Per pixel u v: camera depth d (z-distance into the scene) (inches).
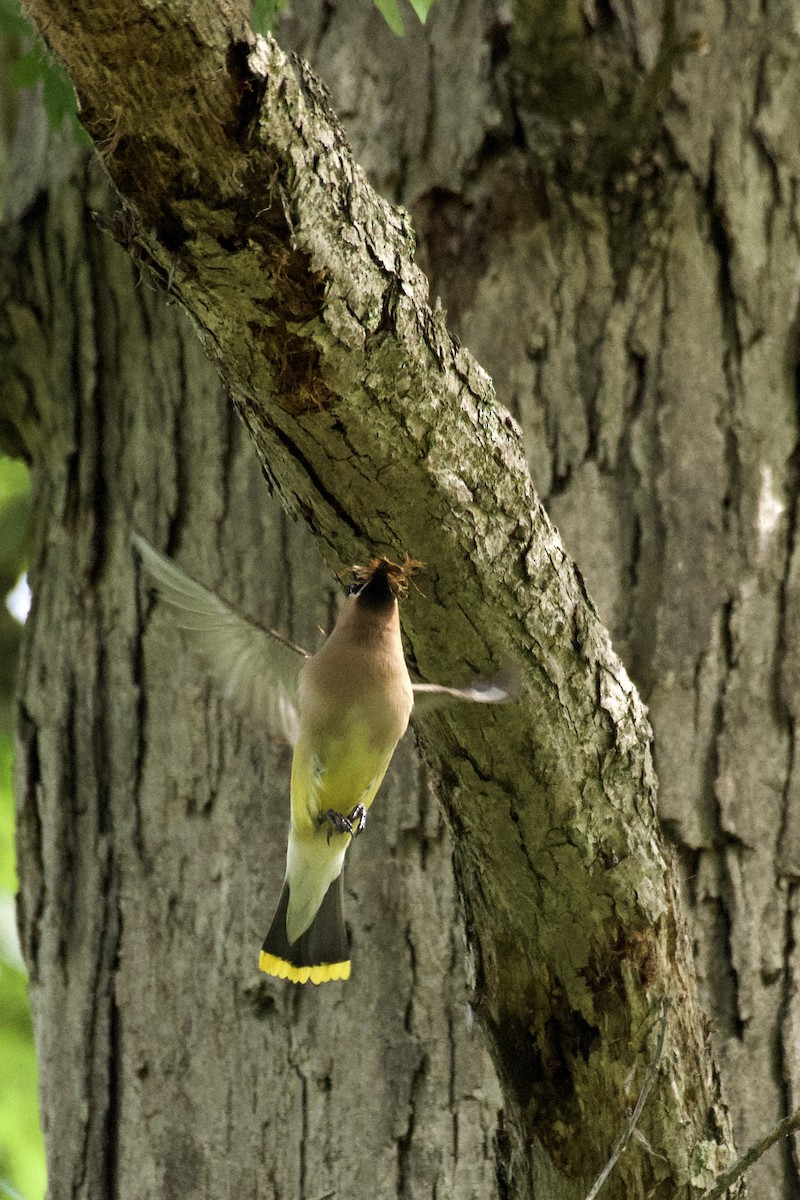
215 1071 389.4
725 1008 382.3
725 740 401.4
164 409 452.1
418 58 458.0
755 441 427.2
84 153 474.0
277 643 339.6
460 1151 368.2
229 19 229.9
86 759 430.0
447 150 446.6
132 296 462.6
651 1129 318.3
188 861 410.0
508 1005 324.8
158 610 433.7
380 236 260.7
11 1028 661.3
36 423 476.4
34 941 426.6
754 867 392.5
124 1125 392.8
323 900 351.3
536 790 301.7
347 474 276.7
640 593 413.1
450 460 275.9
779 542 418.9
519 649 293.9
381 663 311.7
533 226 440.8
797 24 462.0
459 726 297.0
